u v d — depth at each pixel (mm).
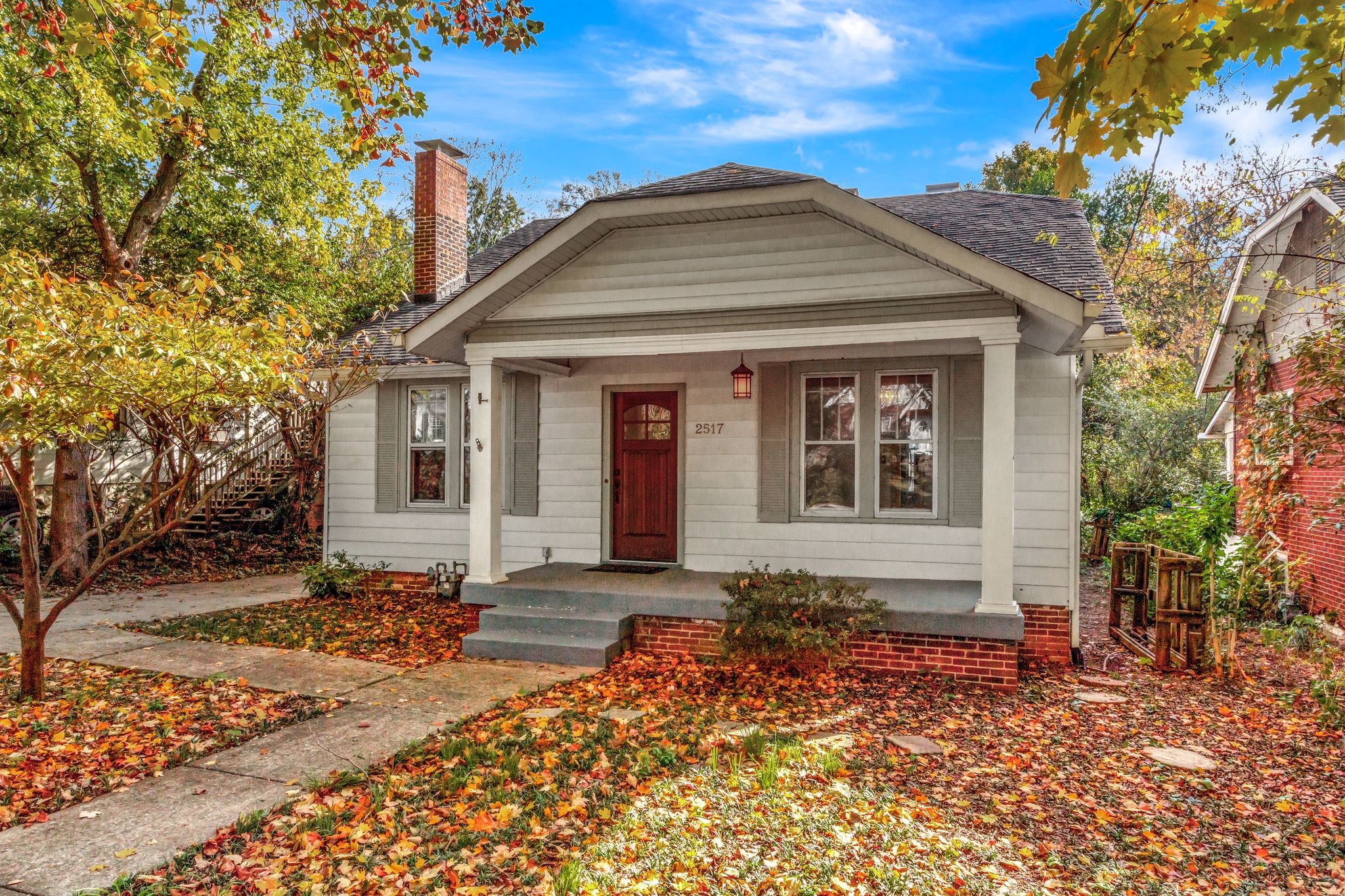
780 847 4086
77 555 13719
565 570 9945
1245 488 10781
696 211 7930
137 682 7121
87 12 5113
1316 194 9586
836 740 5770
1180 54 2299
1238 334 12656
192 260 15555
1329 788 5109
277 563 16359
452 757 5281
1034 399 8672
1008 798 4840
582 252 8695
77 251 14852
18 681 7074
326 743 5598
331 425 12055
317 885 3611
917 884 3791
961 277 7449
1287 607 10383
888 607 7598
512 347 8969
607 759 5258
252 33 13414
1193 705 6895
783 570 8891
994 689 7246
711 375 9969
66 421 6082
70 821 4316
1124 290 22406
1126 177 26859
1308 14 2469
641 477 10477
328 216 17500
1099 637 10273
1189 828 4508
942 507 9164
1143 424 18781
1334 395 8648
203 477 16547
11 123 11602
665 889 3648
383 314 13188
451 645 8773
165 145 13516
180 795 4680
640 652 8336
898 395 9344
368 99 6254
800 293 7996
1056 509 8594
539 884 3668
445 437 11578
